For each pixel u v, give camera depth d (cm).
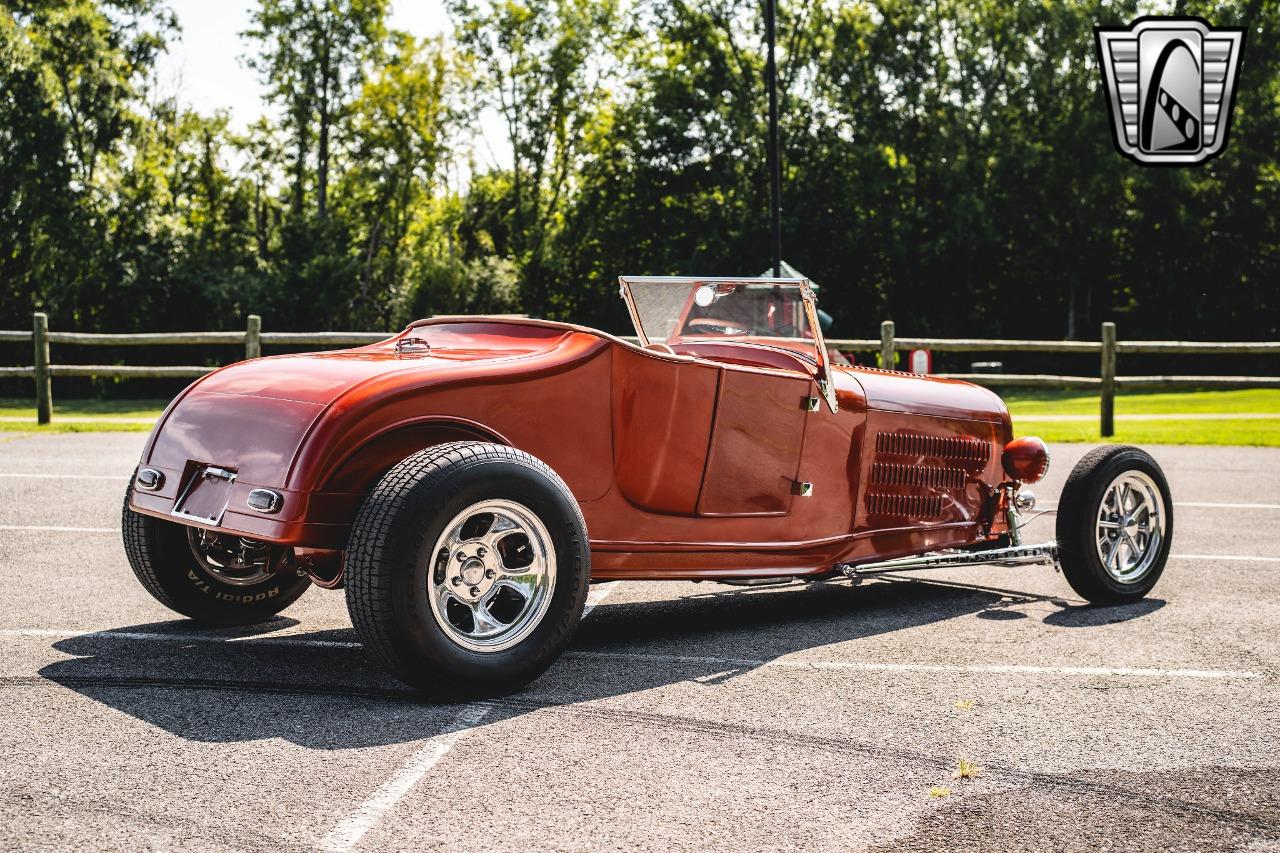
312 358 396
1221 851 246
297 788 271
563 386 377
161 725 315
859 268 4019
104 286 3719
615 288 4188
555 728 320
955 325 4178
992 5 4178
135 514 409
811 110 4019
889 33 4031
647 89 4075
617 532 396
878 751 306
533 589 353
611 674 379
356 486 343
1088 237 4144
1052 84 4112
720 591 538
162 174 4119
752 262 3859
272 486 337
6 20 3656
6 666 372
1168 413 1756
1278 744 316
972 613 484
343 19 4272
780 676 379
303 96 4241
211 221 4338
